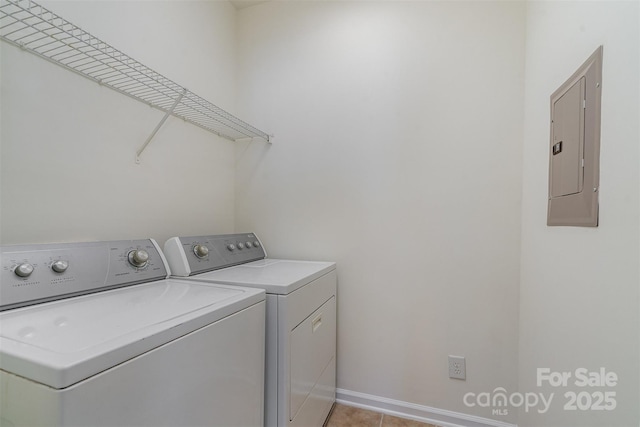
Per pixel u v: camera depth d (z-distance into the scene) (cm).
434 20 160
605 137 79
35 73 98
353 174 175
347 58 177
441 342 157
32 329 63
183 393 68
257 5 199
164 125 149
